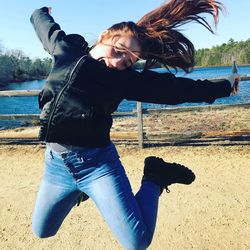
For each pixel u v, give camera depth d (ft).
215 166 18.78
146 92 6.16
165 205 14.26
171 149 22.24
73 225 13.08
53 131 6.25
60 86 6.13
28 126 34.14
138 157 21.08
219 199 14.69
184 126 29.22
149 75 6.22
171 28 6.29
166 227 12.67
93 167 6.43
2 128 35.65
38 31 7.14
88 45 6.63
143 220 6.42
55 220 7.19
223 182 16.51
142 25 6.32
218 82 6.34
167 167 7.29
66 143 6.32
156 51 6.37
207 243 11.64
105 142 6.49
